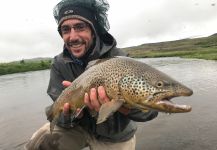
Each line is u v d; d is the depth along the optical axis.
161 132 1.27
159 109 0.58
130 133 0.90
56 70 0.87
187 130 1.27
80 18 0.78
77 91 0.67
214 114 1.47
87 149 1.12
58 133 0.88
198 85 2.45
